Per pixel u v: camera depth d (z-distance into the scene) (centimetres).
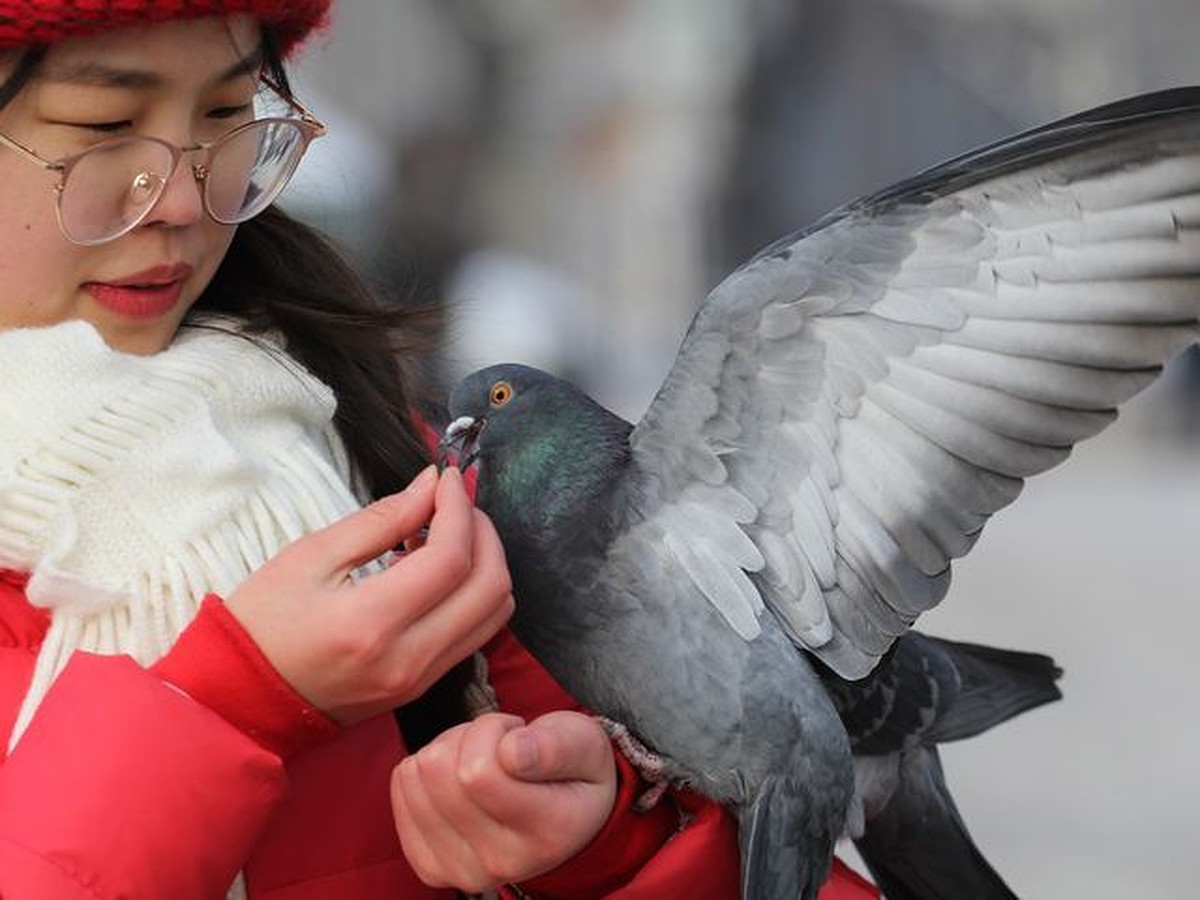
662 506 513
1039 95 5041
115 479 503
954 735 582
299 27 534
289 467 527
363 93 3669
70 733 458
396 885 528
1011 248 496
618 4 4278
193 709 461
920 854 584
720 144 4438
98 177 496
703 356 505
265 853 511
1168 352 493
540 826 476
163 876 454
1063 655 1931
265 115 548
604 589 513
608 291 4278
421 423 605
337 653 466
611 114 4306
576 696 528
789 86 4622
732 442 509
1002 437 497
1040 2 4997
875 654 505
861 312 500
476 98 4091
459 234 2512
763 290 500
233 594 476
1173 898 1240
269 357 545
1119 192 491
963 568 2488
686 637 506
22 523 496
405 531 480
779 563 507
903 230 499
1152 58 5150
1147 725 1659
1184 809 1419
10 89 488
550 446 526
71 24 477
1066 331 495
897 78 4766
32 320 511
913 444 500
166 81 494
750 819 503
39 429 501
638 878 502
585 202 4278
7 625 506
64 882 447
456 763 471
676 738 508
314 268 574
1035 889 1259
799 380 505
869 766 566
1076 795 1454
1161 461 3806
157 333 529
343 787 522
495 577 478
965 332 498
